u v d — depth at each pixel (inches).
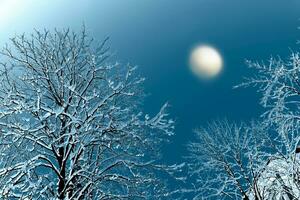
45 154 337.1
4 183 301.1
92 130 319.0
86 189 327.3
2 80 352.5
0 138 314.0
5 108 326.3
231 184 485.7
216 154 512.4
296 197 343.3
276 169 370.6
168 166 352.8
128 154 352.8
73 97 369.1
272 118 345.7
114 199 336.8
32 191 279.6
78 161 344.2
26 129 317.4
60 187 318.7
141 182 349.4
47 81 370.0
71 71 381.7
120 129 337.7
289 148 346.3
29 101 342.6
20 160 333.1
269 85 344.5
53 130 325.7
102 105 349.1
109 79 356.5
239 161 497.4
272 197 387.9
